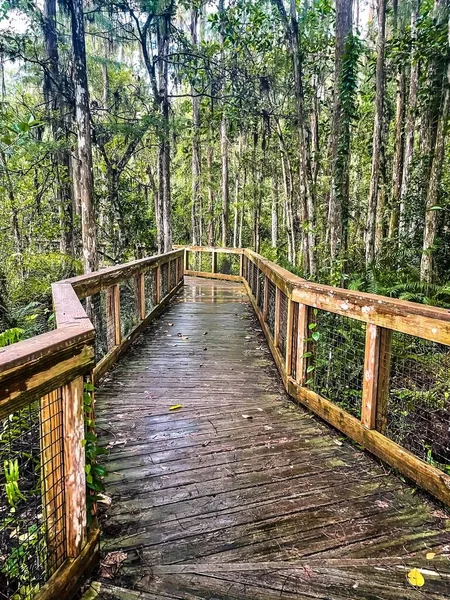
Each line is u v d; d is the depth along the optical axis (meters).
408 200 9.55
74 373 1.51
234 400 3.71
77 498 1.59
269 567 1.75
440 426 3.08
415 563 1.78
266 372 4.50
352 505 2.21
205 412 3.45
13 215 11.52
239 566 1.75
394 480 2.45
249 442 2.93
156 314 7.25
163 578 1.69
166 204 12.59
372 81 12.77
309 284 3.33
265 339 5.88
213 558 1.83
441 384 3.30
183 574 1.71
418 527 2.04
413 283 6.70
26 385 1.26
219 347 5.46
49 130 11.65
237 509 2.18
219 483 2.43
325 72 13.77
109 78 15.48
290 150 13.84
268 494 2.32
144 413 3.43
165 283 8.48
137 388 4.00
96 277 4.03
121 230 13.09
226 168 16.89
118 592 1.61
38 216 11.98
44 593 1.41
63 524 1.57
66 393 1.52
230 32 12.01
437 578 1.69
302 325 3.45
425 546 1.90
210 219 19.19
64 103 10.89
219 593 1.60
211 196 19.38
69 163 11.91
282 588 1.62
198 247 13.55
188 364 4.76
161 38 11.78
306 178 10.45
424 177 9.13
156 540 1.94
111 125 10.63
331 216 7.96
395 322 2.36
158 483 2.43
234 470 2.57
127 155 12.59
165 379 4.26
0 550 1.73
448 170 9.51
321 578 1.68
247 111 12.66
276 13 11.20
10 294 9.23
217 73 13.46
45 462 1.50
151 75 11.84
